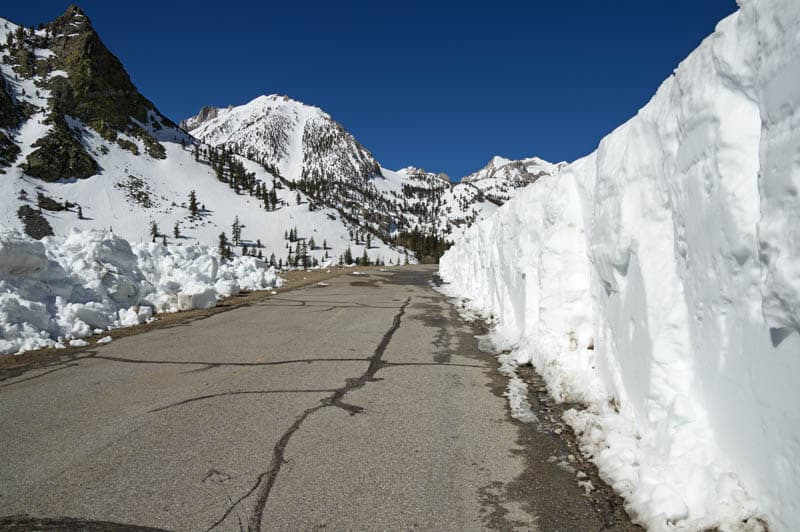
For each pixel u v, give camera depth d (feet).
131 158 574.97
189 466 10.75
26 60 591.78
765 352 7.04
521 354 19.60
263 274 52.29
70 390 16.11
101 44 645.92
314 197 647.15
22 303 22.86
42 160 479.41
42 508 9.15
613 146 12.73
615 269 12.18
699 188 8.49
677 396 9.26
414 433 12.55
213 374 17.98
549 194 18.30
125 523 8.67
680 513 7.88
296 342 23.70
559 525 8.55
